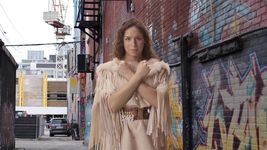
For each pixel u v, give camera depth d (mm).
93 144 3852
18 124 39062
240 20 7059
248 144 6695
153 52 4055
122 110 3840
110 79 3832
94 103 3855
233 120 7277
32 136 39000
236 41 7055
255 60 6531
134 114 3820
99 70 3887
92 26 26297
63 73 110750
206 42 8641
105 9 24359
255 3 6516
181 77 9969
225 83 7664
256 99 6473
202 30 8875
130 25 3953
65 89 87625
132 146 3771
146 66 3771
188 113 9625
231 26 7414
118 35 4012
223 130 7699
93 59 27891
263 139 6223
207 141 8523
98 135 3832
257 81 6457
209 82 8453
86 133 29016
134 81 3715
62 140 36312
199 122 9062
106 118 3785
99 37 26438
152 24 13312
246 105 6809
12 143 23906
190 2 9648
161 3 12203
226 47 7461
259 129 6352
